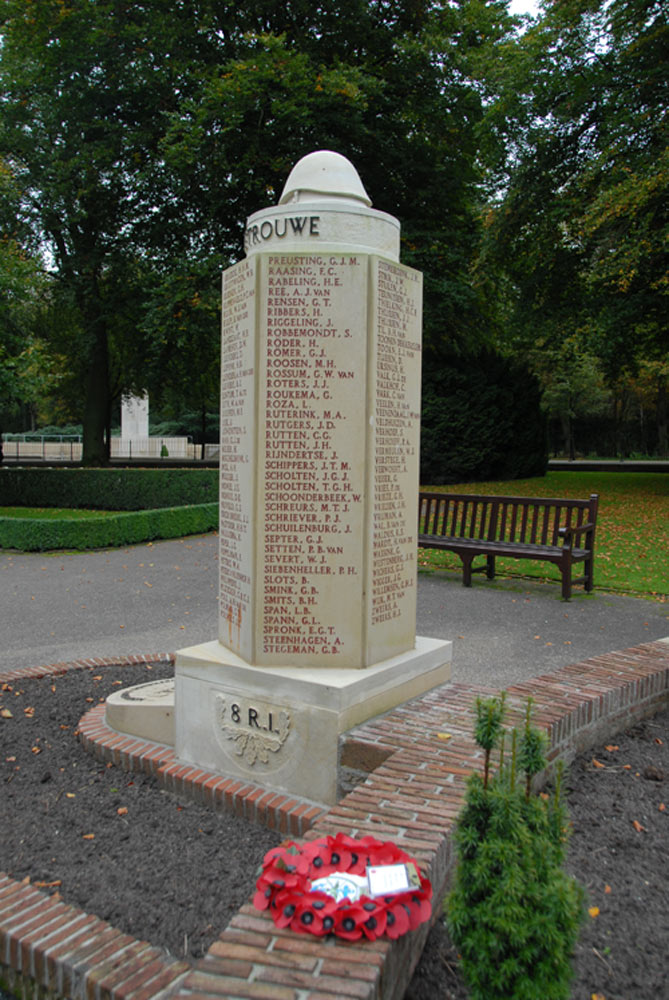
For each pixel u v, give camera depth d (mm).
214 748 3875
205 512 15828
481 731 2111
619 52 16703
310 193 3725
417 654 4031
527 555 9141
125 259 23031
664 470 29594
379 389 3678
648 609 8422
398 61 18578
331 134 17953
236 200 19031
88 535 13414
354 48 19000
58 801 3787
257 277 3562
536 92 16984
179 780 3840
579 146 17891
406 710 3809
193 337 19188
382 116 18750
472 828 2025
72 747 4438
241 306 3738
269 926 2133
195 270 17938
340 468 3615
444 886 2631
